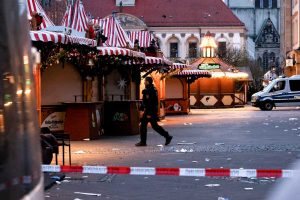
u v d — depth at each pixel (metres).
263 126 44.97
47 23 30.23
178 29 161.75
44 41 24.86
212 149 27.58
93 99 39.00
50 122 33.50
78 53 31.80
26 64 5.02
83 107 33.62
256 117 59.56
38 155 5.17
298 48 99.69
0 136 4.27
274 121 51.59
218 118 58.97
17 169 4.48
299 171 12.55
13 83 4.59
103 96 41.44
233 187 16.56
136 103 38.22
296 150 26.72
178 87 70.62
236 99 95.88
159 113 56.34
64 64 34.62
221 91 93.38
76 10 37.41
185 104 70.50
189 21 162.62
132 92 47.66
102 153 26.48
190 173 13.27
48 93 33.72
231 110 82.38
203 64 93.19
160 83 56.97
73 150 27.94
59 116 33.91
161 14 163.62
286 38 114.62
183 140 33.06
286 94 78.75
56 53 28.83
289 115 62.97
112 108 37.59
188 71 70.44
